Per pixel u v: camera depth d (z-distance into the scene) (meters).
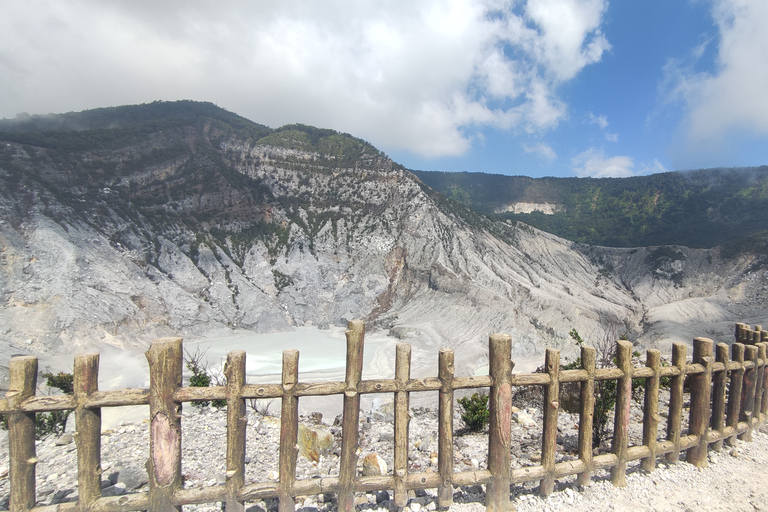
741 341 9.09
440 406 4.99
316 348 50.28
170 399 4.23
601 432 7.70
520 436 8.55
